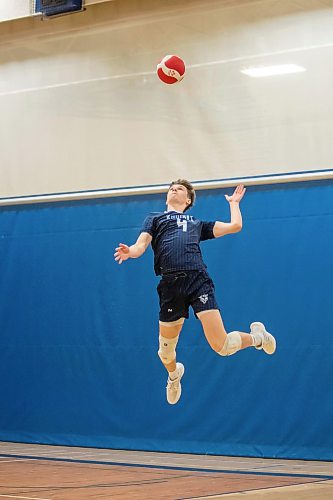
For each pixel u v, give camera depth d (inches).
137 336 437.7
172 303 282.8
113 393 441.1
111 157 459.2
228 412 408.8
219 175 427.5
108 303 448.1
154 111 449.7
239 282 414.0
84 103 470.6
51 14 479.2
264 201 413.4
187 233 289.9
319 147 402.9
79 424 448.5
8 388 471.8
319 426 387.2
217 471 334.0
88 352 450.6
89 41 472.7
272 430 397.7
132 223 447.5
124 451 427.5
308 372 393.1
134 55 458.3
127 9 462.0
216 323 279.4
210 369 415.5
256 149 418.6
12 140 489.4
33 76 487.5
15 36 495.2
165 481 297.0
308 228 401.1
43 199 474.6
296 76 412.2
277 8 420.5
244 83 425.4
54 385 458.9
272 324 404.2
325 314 393.1
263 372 402.9
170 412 423.2
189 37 443.2
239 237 416.8
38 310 468.1
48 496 250.2
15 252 478.6
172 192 307.0
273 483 291.6
